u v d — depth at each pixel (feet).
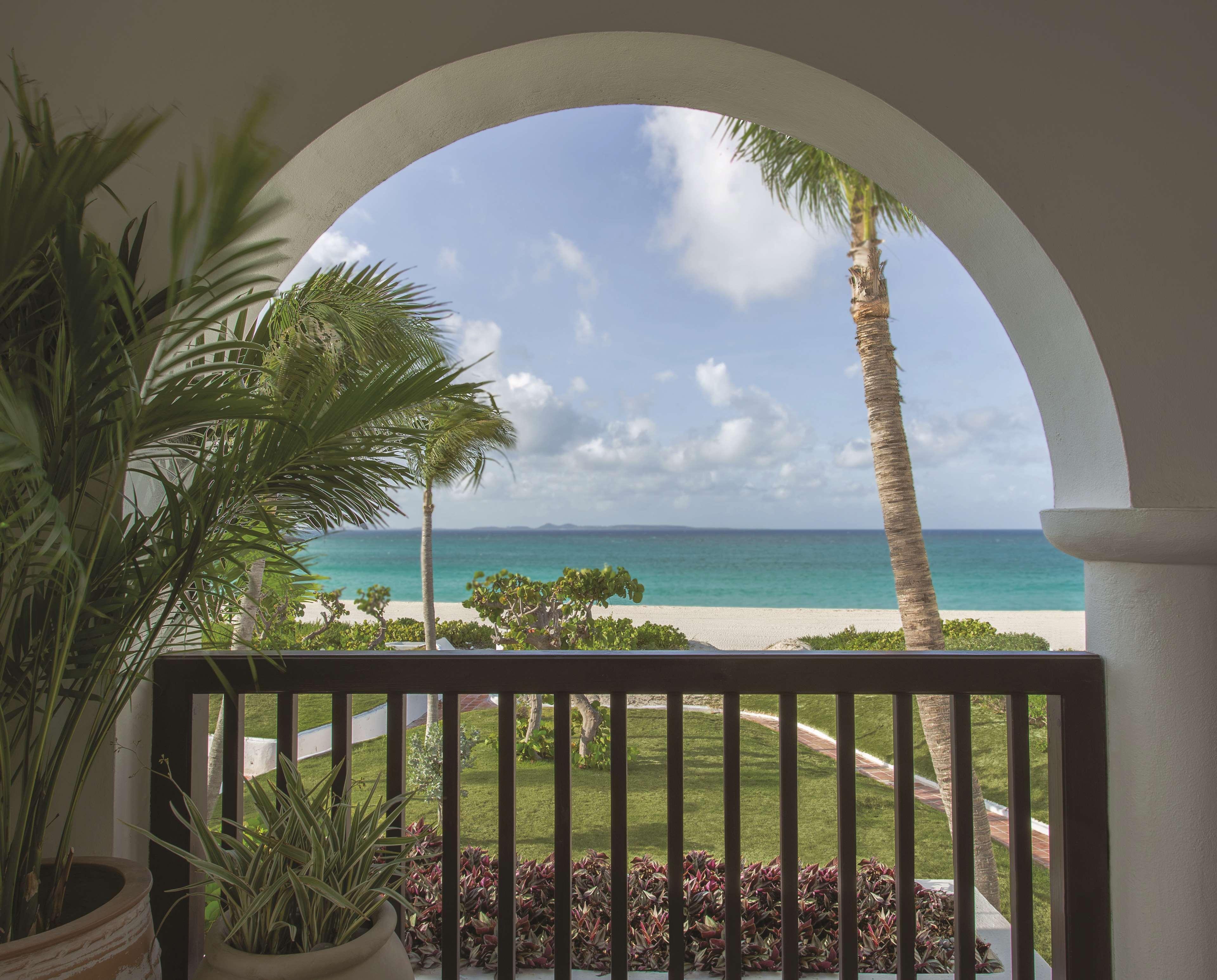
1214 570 5.16
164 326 4.05
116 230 5.38
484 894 7.83
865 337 21.24
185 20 5.45
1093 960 5.34
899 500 20.76
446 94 5.78
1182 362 5.25
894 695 5.41
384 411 4.66
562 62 5.73
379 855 5.42
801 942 7.77
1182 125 5.34
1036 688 5.41
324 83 5.42
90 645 4.39
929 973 7.10
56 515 3.59
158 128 5.39
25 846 4.25
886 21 5.39
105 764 5.23
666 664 5.42
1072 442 5.78
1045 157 5.36
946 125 5.35
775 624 104.68
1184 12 5.38
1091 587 5.65
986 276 6.15
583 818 25.57
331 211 6.35
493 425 21.21
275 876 4.42
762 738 36.96
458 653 5.47
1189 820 5.11
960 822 5.42
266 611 8.43
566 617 29.66
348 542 163.53
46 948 3.78
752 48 5.40
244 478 4.59
